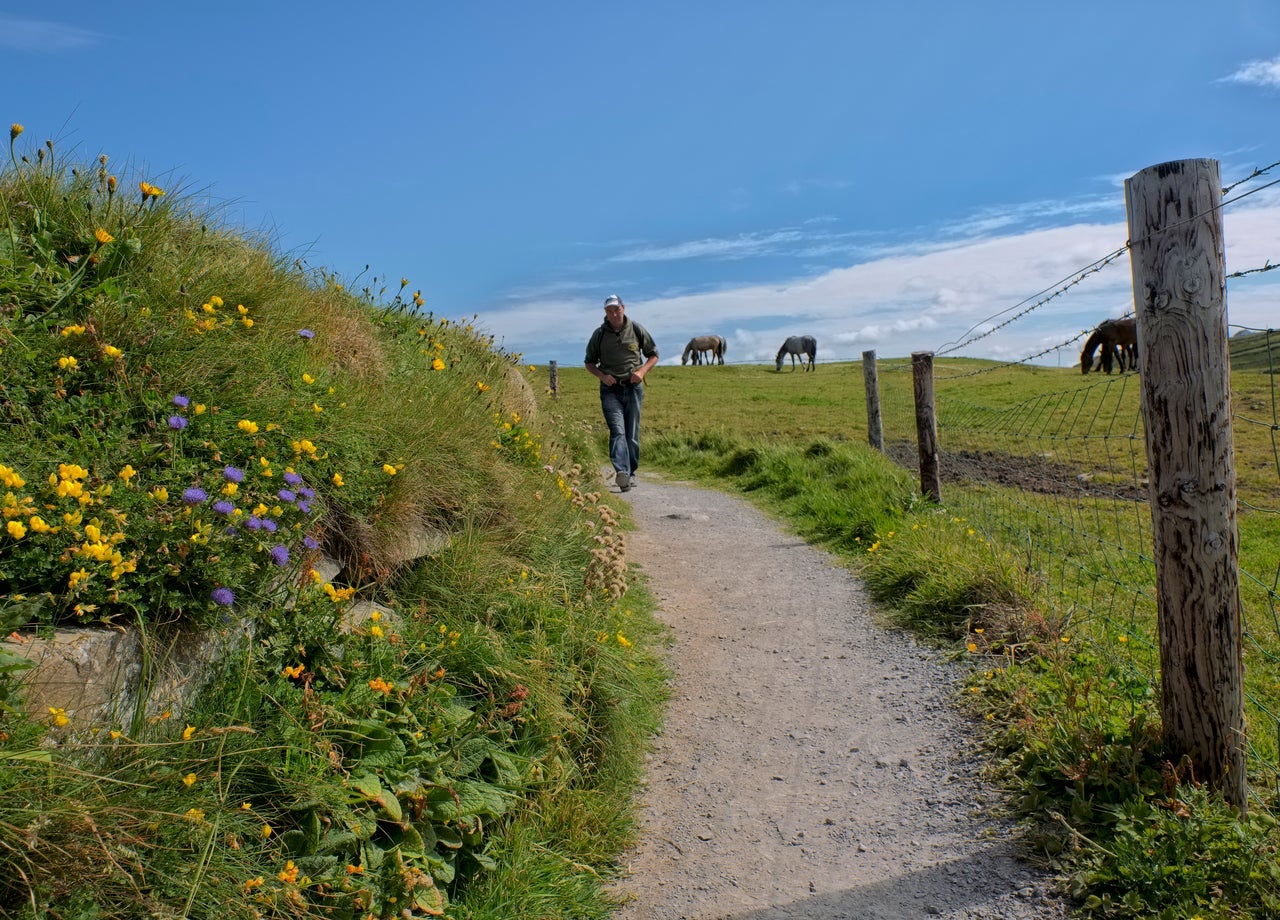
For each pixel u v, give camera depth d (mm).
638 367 10344
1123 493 9445
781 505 9445
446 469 4562
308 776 2545
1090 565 6258
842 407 23500
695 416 22531
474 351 8281
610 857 3318
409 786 2801
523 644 3898
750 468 11453
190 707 2580
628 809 3609
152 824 2059
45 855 1886
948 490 9117
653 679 4758
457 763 3086
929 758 3801
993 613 4949
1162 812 2912
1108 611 5004
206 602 2723
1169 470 2990
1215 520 2932
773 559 7258
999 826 3229
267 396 3785
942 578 5441
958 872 3029
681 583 6695
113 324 3527
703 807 3666
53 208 4082
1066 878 2865
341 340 5121
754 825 3506
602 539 5504
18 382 3018
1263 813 2875
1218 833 2768
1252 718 3801
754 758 4023
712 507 9617
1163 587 3082
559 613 4309
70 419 2990
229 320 4055
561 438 8602
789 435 17359
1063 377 29188
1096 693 3805
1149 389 3016
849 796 3633
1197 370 2898
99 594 2471
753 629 5648
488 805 2998
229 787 2312
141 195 4484
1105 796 3129
